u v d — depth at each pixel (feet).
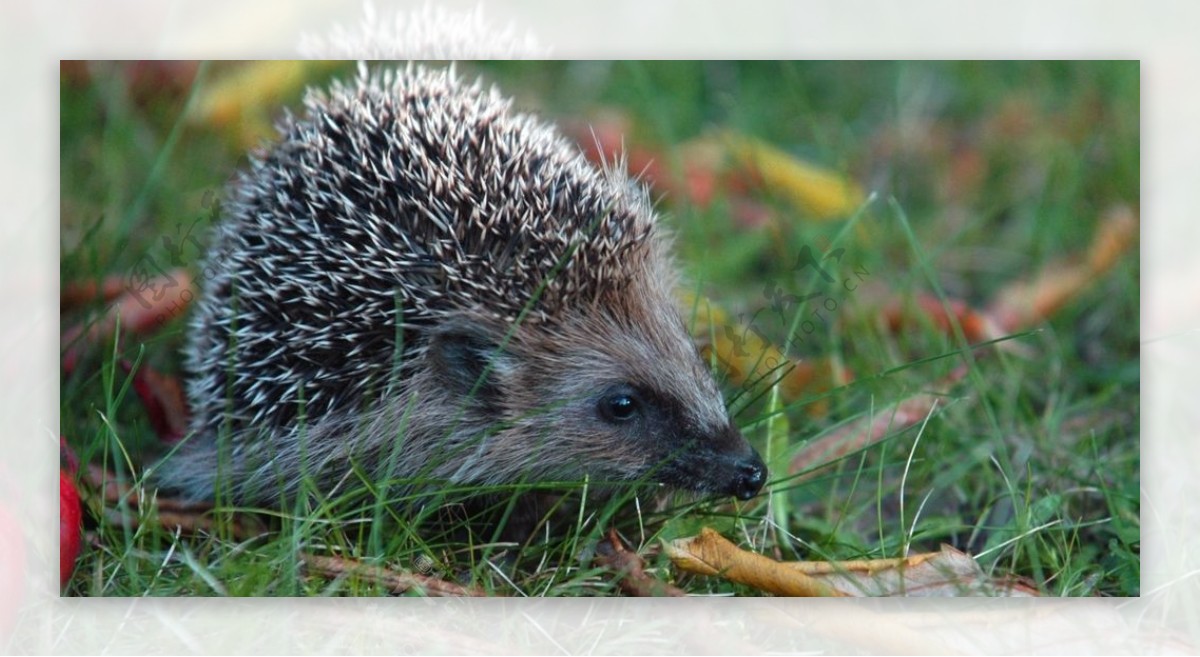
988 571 11.98
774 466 13.55
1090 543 13.01
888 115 19.90
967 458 13.82
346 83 15.71
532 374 13.07
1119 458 13.67
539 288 12.63
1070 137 18.74
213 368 13.48
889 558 11.85
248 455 13.09
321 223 12.87
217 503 12.04
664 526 12.52
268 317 13.02
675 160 17.62
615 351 13.10
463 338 12.94
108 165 16.80
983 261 17.72
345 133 13.26
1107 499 12.67
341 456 12.89
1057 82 19.36
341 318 12.71
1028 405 14.56
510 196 12.81
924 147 19.43
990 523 13.38
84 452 12.89
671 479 13.02
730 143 18.48
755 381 13.57
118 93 17.30
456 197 12.73
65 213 16.20
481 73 18.20
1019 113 19.39
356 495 12.60
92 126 17.04
